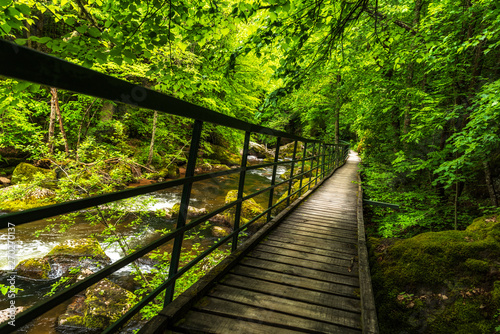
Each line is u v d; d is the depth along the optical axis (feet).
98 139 40.24
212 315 6.37
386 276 12.75
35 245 19.67
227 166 63.93
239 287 7.86
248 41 11.71
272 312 6.78
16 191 16.40
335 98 45.75
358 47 22.75
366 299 7.43
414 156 22.35
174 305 6.06
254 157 86.07
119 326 4.27
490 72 21.24
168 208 28.27
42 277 16.47
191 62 22.72
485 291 10.75
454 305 10.78
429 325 10.60
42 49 36.27
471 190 20.81
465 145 14.02
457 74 19.13
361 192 25.71
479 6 16.03
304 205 20.67
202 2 10.34
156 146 49.42
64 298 3.18
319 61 12.58
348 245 12.76
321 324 6.50
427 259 12.50
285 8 9.59
